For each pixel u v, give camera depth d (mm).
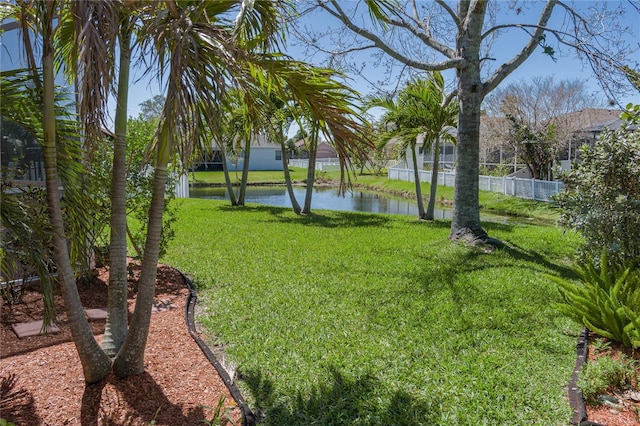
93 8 2475
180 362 3980
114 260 3855
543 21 8023
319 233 10773
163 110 2990
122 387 3467
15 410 3152
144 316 3564
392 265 7395
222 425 3088
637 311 4523
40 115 3180
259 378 3752
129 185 6551
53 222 3127
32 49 3041
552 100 22781
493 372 3865
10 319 4875
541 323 4992
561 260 8320
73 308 3355
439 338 4578
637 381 3609
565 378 3768
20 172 4621
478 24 8414
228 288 6191
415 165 14359
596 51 7090
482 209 20438
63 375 3650
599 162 5594
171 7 2656
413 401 3424
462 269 7098
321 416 3227
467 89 8719
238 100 3809
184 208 16438
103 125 2705
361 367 3939
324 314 5215
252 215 14562
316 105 3400
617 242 5555
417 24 9586
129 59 3523
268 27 3162
